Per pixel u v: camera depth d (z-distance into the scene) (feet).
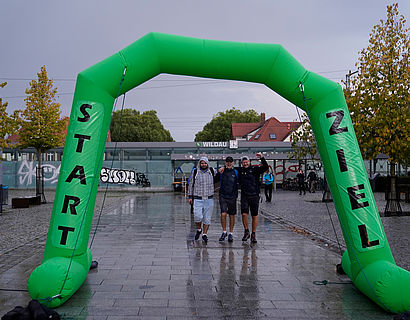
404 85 38.83
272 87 16.47
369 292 13.26
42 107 57.72
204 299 13.88
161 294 14.39
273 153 93.56
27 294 14.37
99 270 17.87
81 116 14.88
